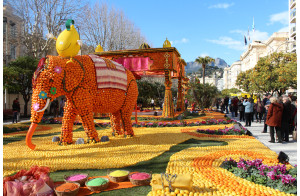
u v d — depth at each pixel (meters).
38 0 20.73
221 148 6.46
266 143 7.63
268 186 3.75
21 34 21.86
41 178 3.40
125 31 27.94
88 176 4.14
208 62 40.00
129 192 3.61
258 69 29.59
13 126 11.30
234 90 53.09
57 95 6.25
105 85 6.91
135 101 8.32
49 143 7.07
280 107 7.55
